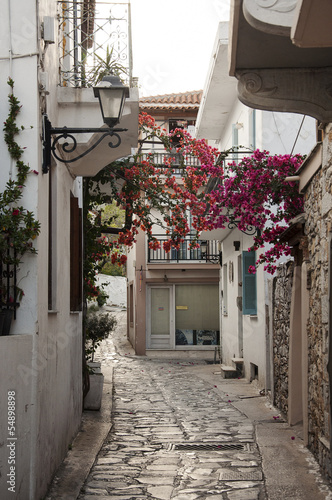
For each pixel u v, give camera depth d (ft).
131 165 33.99
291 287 29.76
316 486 18.69
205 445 25.14
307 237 23.88
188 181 35.06
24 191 16.83
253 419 30.94
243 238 46.98
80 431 27.66
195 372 55.06
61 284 22.27
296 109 16.76
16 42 17.24
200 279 75.87
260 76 16.66
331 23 11.88
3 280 16.47
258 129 40.52
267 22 12.94
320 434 21.11
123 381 48.57
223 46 42.52
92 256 34.55
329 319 18.62
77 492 18.15
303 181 24.13
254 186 29.89
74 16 25.39
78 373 27.84
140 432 27.99
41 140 17.74
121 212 80.07
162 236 75.87
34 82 17.15
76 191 28.32
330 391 18.69
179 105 75.00
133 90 22.21
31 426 16.06
